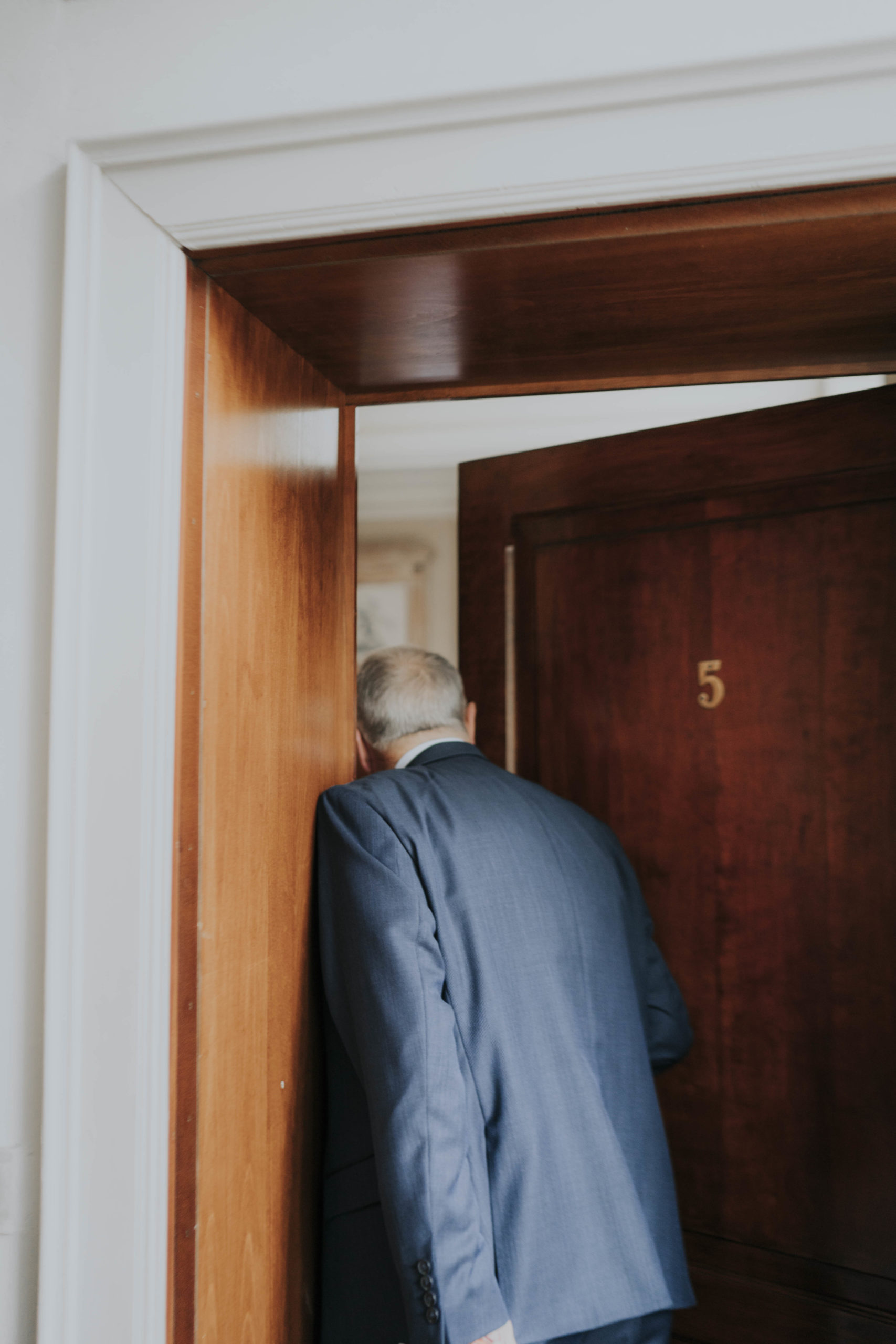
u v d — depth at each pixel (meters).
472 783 1.37
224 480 1.08
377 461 3.86
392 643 4.16
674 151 0.92
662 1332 1.17
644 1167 1.27
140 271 0.99
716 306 1.16
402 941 1.14
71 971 0.94
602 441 1.93
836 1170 1.61
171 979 0.95
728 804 1.76
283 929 1.23
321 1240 1.33
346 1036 1.24
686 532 1.83
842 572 1.66
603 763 1.90
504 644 2.02
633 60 0.91
